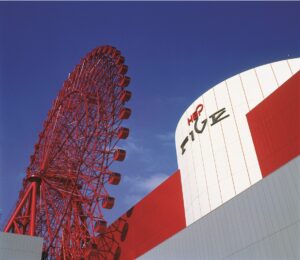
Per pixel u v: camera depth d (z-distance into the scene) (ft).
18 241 123.65
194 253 92.68
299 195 70.79
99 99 180.34
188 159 147.23
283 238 71.72
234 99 136.56
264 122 120.67
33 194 172.86
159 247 106.01
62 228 165.89
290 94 112.88
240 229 81.51
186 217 142.61
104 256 190.39
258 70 135.85
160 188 165.48
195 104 151.23
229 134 131.95
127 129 174.40
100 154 172.35
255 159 120.57
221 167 129.90
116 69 184.24
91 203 167.02
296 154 106.52
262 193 78.13
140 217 173.88
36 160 190.60
